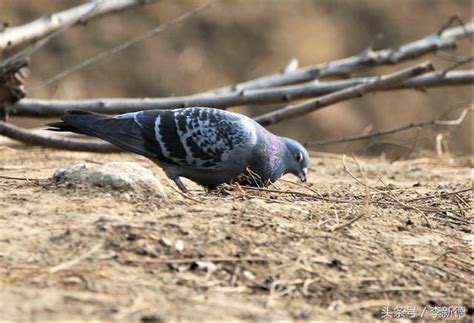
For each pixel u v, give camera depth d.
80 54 31.39
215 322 6.60
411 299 7.66
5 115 15.10
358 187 12.14
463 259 8.71
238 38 34.03
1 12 30.88
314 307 7.22
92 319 6.36
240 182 11.33
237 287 7.31
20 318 6.23
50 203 8.92
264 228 8.46
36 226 8.10
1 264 7.19
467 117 31.86
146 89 31.62
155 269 7.39
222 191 10.73
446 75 16.59
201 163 10.89
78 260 7.37
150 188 9.41
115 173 9.48
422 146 21.39
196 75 32.41
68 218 8.34
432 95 33.38
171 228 8.12
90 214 8.51
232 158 10.90
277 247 8.08
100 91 30.62
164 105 15.75
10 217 8.38
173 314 6.62
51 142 14.18
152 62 32.38
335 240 8.50
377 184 13.00
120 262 7.43
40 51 30.67
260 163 11.16
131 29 33.06
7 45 15.35
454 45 17.67
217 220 8.57
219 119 10.89
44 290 6.78
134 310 6.60
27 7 31.45
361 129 31.42
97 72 31.20
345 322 7.04
